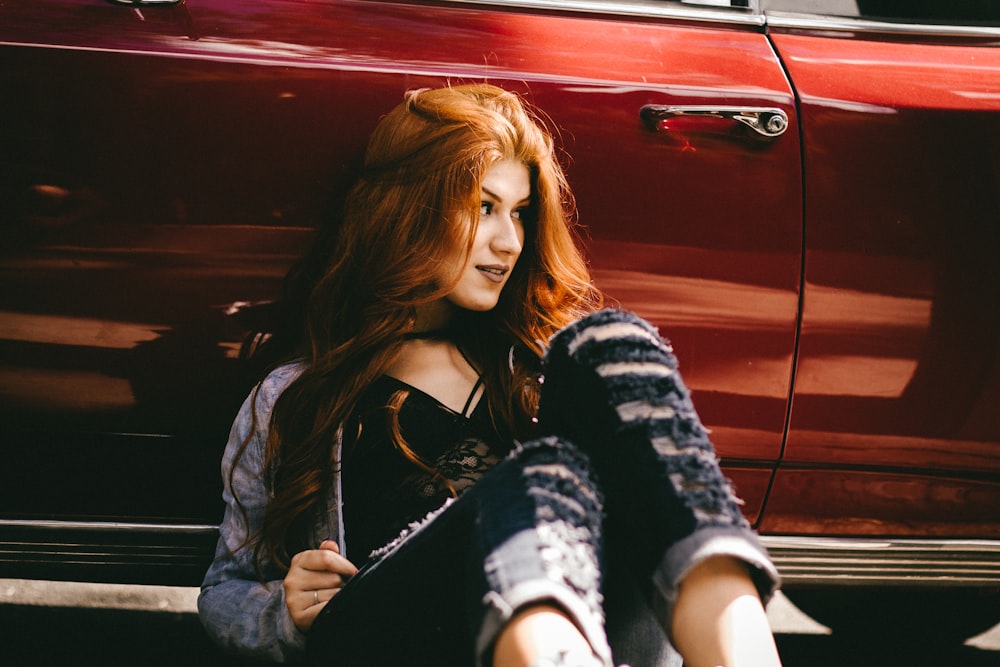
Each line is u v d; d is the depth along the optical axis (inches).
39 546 67.4
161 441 66.4
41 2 64.5
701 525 37.4
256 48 64.8
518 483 37.3
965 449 73.7
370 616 42.9
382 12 68.3
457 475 53.4
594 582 35.2
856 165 70.3
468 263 54.8
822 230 70.1
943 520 75.6
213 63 63.9
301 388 55.2
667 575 37.3
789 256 69.7
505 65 67.2
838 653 91.5
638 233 68.0
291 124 64.4
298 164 64.6
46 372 64.7
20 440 65.8
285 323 65.5
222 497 64.2
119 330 64.6
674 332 69.0
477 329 58.3
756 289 69.5
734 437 71.1
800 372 70.8
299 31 66.1
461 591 39.6
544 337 57.6
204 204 64.1
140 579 69.1
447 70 66.1
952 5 77.2
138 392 65.4
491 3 70.1
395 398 54.4
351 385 54.3
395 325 55.2
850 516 74.4
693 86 68.9
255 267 65.0
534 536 35.2
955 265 71.5
